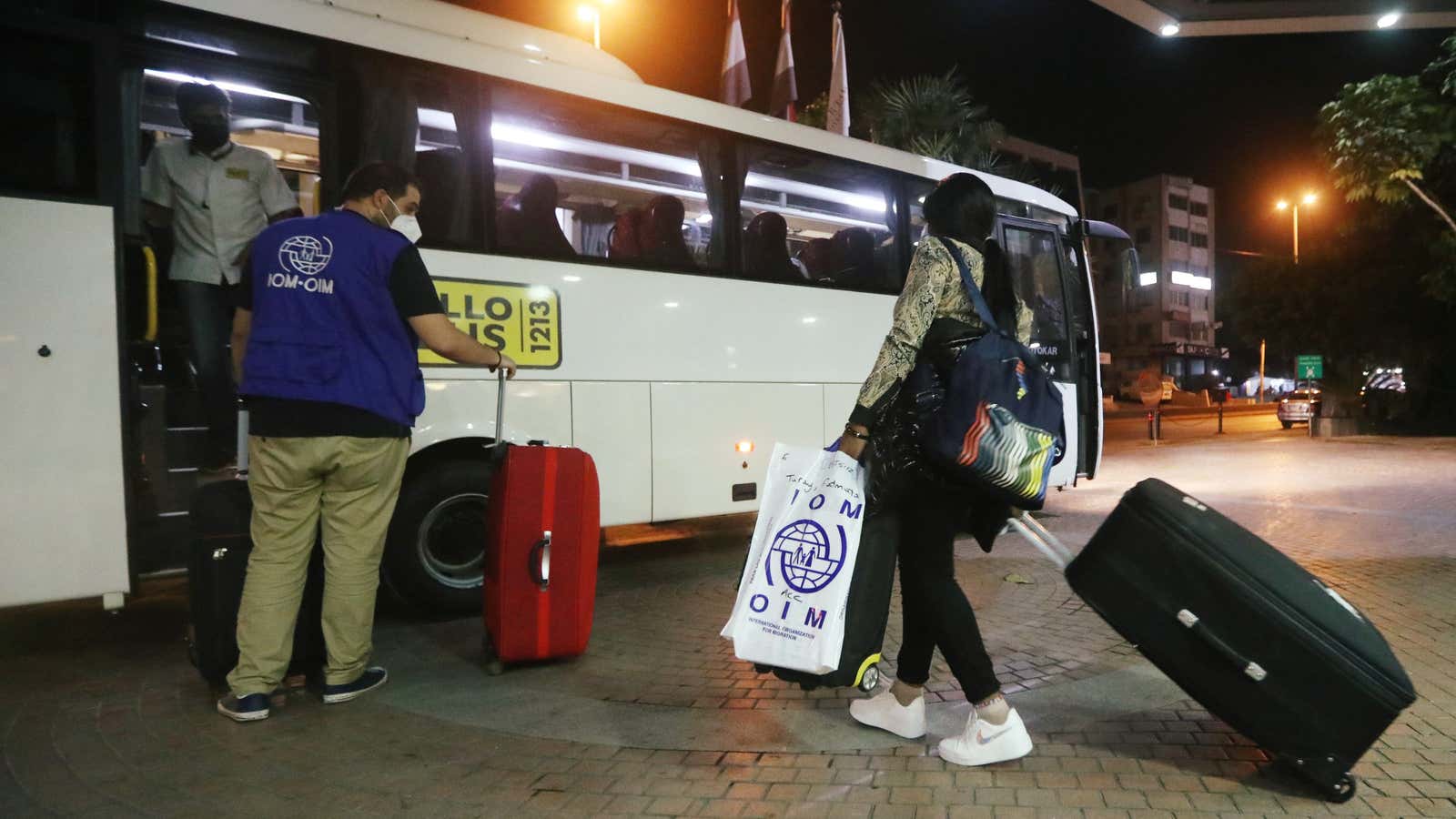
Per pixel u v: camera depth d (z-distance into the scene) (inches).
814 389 272.7
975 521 126.7
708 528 353.7
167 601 225.9
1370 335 844.0
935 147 657.6
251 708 138.8
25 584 154.8
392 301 142.5
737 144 256.8
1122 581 114.7
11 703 148.4
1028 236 334.3
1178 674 113.3
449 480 205.6
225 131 181.0
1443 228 676.7
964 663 118.0
